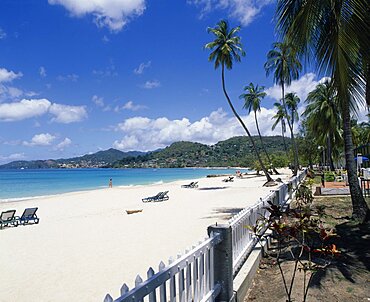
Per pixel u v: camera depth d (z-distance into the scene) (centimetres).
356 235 711
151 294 251
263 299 431
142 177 7381
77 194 3020
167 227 1149
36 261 782
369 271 496
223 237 390
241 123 3225
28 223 1426
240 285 420
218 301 384
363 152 4244
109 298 205
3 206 2202
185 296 314
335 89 641
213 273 382
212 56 2761
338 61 557
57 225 1319
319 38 659
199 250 342
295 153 3900
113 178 6875
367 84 686
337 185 2045
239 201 1917
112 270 687
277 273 518
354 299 409
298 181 1978
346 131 936
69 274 673
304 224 371
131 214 1533
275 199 900
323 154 5397
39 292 583
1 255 848
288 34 647
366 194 1435
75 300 543
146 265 714
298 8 677
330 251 369
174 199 2206
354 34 538
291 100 4953
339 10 557
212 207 1669
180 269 305
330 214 1011
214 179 5534
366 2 531
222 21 2720
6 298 562
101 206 1991
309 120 4581
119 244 918
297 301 410
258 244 616
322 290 436
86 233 1111
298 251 610
